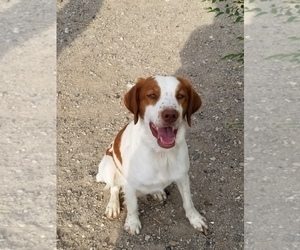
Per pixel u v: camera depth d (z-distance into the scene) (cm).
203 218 131
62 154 152
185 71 182
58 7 213
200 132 158
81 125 162
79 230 131
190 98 116
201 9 210
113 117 165
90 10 211
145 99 115
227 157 149
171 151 119
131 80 179
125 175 124
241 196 138
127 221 130
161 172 121
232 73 179
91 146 155
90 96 173
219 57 186
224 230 130
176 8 211
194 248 126
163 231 130
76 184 143
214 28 200
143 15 209
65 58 189
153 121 112
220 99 170
